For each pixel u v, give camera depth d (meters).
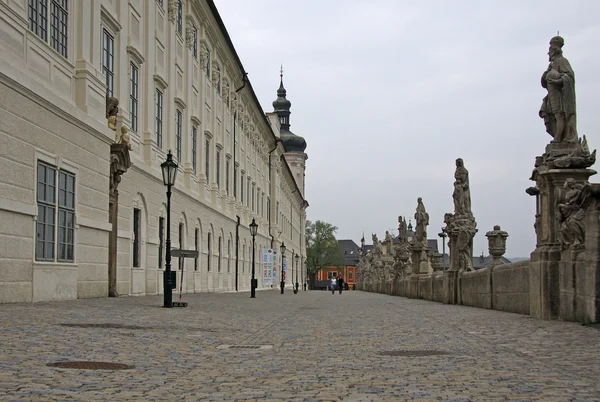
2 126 18.45
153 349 11.14
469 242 32.81
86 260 24.39
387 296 55.34
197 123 46.16
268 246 88.50
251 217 72.38
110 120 27.16
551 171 17.38
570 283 16.77
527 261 21.38
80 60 24.38
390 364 9.84
